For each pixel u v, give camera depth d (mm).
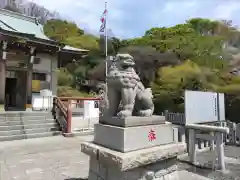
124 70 3754
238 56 15797
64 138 10883
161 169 3625
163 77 16234
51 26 35875
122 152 3180
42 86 17234
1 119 11836
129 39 25594
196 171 6160
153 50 17484
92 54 30578
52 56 17812
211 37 16484
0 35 13789
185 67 14859
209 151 8430
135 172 3279
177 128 7102
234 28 17672
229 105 14367
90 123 13289
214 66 15359
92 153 3617
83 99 14844
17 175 5324
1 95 14633
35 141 10070
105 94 3992
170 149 3602
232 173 5992
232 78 14773
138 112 3828
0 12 18484
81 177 5188
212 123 8609
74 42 31047
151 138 3533
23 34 14570
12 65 15547
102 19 19781
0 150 8164
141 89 3918
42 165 6199
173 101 16297
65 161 6641
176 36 17062
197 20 18984
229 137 9734
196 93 7941
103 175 3605
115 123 3508
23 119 12391
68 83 29500
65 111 12141
